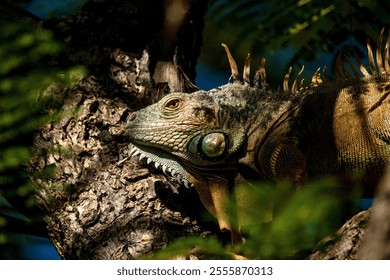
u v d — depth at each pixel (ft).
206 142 28.63
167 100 28.96
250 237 24.49
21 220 29.25
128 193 27.22
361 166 28.02
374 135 27.91
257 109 29.04
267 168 28.53
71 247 26.84
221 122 28.81
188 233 26.86
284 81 29.53
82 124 28.45
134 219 26.68
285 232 22.95
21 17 30.14
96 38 30.09
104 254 26.37
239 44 32.48
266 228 23.62
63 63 29.50
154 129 28.63
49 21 30.30
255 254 23.40
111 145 28.27
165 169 28.60
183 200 27.53
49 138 28.32
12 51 28.86
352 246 22.82
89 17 30.42
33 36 29.01
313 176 28.48
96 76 29.32
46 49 29.07
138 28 30.45
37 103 28.60
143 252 26.11
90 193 27.40
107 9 30.55
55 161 28.02
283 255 23.17
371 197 28.68
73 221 27.04
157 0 30.91
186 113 28.81
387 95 28.17
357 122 28.12
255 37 32.32
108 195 27.25
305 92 29.17
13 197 28.63
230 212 27.43
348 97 28.53
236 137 28.76
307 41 32.37
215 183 28.63
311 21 32.30
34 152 28.27
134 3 30.66
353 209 27.63
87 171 27.78
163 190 27.32
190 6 30.81
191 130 28.71
